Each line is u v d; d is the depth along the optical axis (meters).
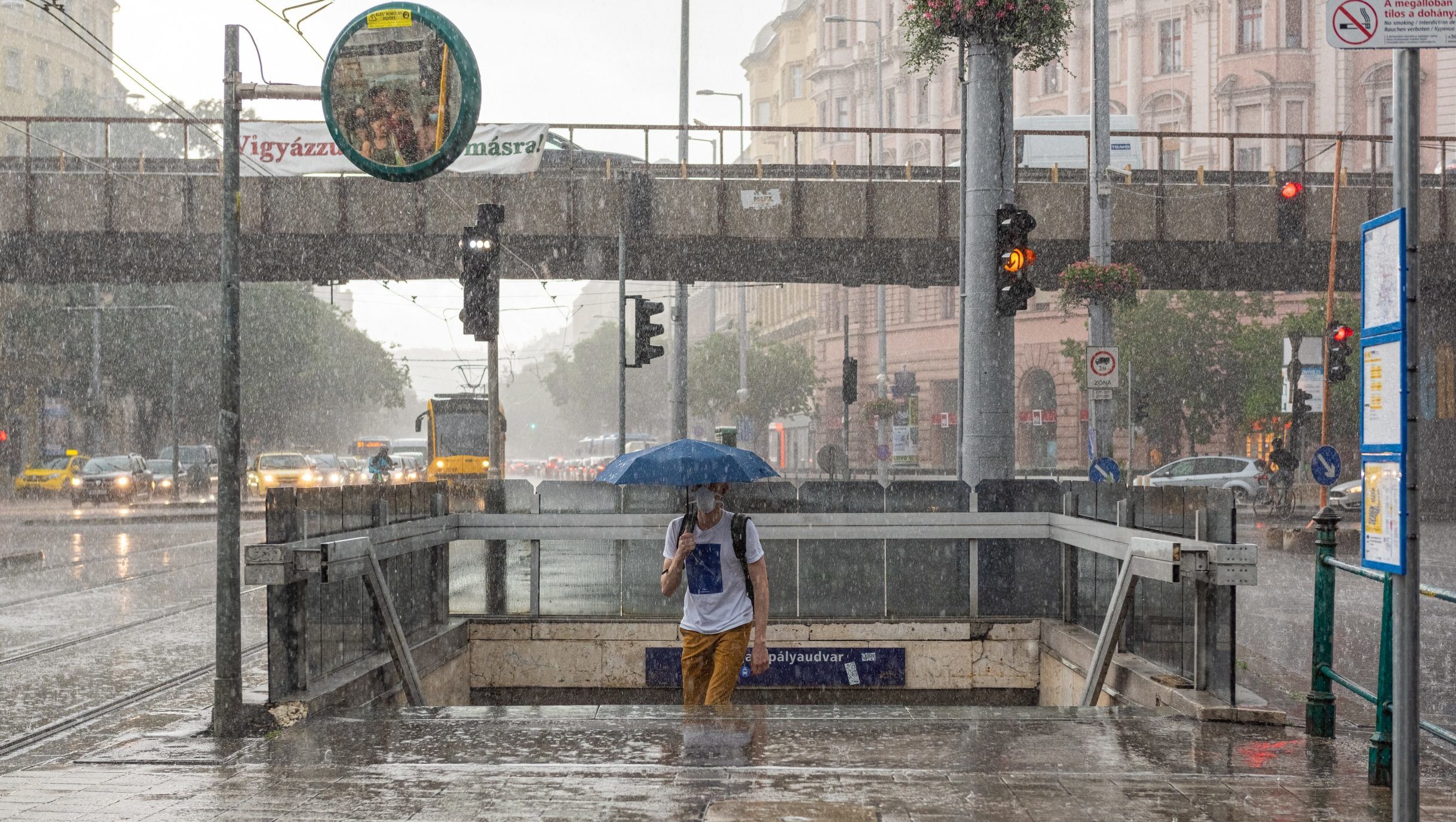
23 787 10.02
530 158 46.56
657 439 131.75
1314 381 52.09
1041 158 74.50
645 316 43.44
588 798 9.47
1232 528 12.25
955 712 12.83
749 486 18.75
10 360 96.38
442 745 11.31
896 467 93.88
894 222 47.75
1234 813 9.00
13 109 113.50
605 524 18.56
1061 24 22.66
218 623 12.11
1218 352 82.88
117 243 48.47
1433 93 85.94
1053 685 17.59
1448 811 9.30
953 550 18.91
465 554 18.73
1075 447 101.94
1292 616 24.84
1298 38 96.88
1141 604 14.77
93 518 57.75
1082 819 8.84
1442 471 62.81
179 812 9.22
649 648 18.36
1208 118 100.56
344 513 13.93
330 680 13.30
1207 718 12.21
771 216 47.50
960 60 24.27
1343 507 55.34
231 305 12.72
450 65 13.37
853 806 9.01
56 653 19.61
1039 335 104.81
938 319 116.19
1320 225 48.34
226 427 12.42
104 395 104.75
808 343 141.38
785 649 18.48
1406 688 7.00
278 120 45.94
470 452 68.31
